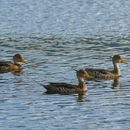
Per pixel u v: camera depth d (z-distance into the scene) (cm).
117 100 2903
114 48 4469
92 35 5081
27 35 5091
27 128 2408
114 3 7031
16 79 3406
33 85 3228
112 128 2409
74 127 2423
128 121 2509
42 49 4434
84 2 7081
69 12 6375
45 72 3591
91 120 2530
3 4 6969
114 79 3475
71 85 3123
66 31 5284
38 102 2852
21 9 6600
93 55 4191
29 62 3947
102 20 5891
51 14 6247
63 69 3678
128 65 3891
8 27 5506
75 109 2719
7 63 3800
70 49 4428
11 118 2556
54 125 2448
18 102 2841
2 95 2981
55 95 3014
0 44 4659
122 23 5725
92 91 3128
